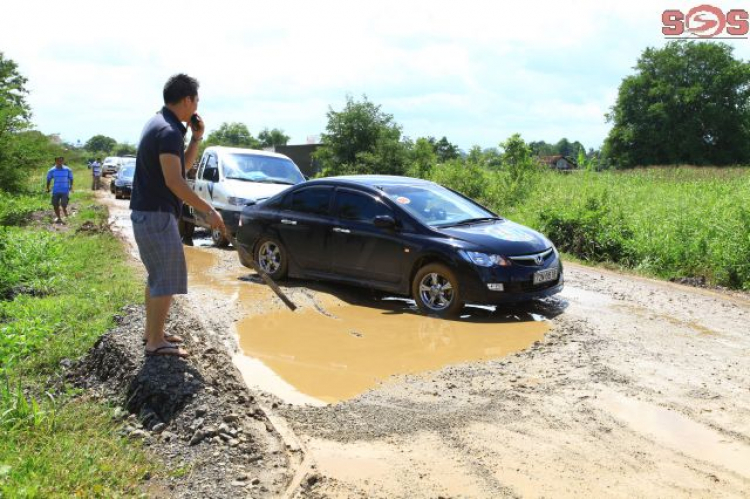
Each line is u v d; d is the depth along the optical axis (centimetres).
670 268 1005
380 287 774
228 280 889
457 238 716
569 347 589
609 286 895
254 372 527
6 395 407
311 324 675
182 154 443
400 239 749
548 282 727
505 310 741
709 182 1984
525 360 554
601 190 1430
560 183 1902
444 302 715
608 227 1167
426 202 799
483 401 458
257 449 365
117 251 1063
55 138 2731
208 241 1321
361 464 358
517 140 2195
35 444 355
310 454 363
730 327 669
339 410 441
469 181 2200
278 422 413
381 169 4294
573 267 1076
